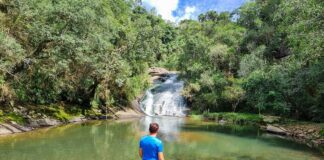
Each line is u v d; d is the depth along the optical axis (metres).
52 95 25.95
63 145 15.35
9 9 19.64
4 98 20.38
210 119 33.91
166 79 53.22
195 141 18.30
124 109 35.81
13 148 14.08
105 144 16.02
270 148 16.31
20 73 20.86
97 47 23.42
